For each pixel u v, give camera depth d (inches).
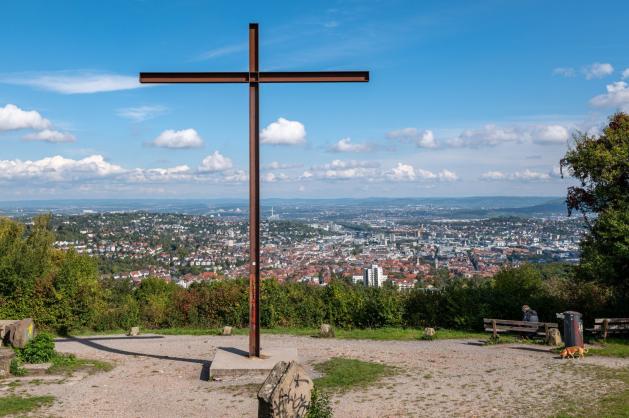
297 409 310.0
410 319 815.1
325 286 892.6
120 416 383.6
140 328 839.7
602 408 355.3
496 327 658.2
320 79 518.6
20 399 416.5
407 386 441.4
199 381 488.1
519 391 409.7
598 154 675.4
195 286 905.5
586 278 679.7
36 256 914.1
